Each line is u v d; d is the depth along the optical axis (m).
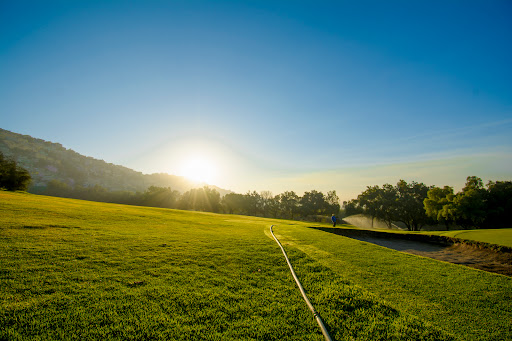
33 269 5.62
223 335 3.71
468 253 17.53
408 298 5.64
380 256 9.71
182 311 4.34
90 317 3.92
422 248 20.17
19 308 3.97
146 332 3.65
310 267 7.38
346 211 87.06
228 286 5.63
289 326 4.07
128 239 9.68
